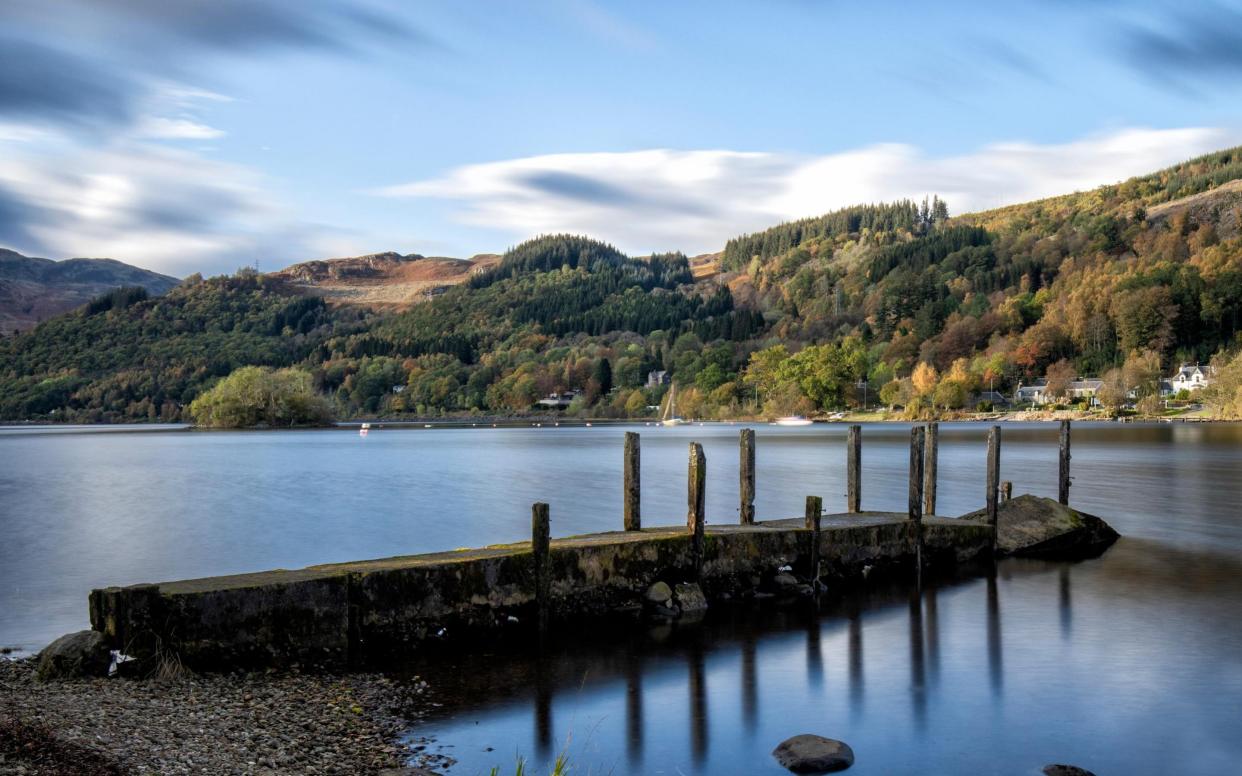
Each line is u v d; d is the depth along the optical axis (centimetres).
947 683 1614
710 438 13650
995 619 2075
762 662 1745
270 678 1541
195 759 1145
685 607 2100
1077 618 2078
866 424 18675
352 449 10956
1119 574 2580
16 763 1062
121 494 5334
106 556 3091
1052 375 18138
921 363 19225
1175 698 1520
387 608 1703
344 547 3269
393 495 5147
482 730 1370
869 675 1662
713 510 4194
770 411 19900
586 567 1998
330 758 1215
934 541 2656
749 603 2219
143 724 1261
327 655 1639
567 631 1952
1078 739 1345
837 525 2497
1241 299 18162
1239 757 1276
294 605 1606
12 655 1791
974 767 1243
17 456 9525
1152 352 17212
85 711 1289
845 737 1357
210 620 1528
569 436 15238
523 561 1886
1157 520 3622
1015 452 8319
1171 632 1945
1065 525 2917
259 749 1216
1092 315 19500
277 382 17912
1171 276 19300
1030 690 1570
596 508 4356
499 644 1836
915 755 1286
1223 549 2966
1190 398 16600
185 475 6800
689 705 1501
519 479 6216
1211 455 7575
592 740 1341
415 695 1521
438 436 15425
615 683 1611
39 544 3356
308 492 5388
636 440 2303
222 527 3803
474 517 4097
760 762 1267
